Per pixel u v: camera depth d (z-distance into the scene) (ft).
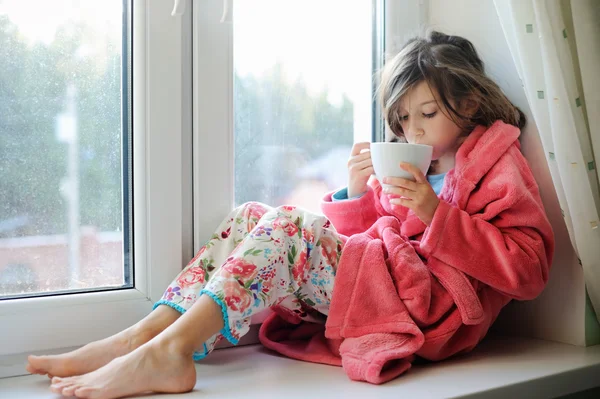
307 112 4.74
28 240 3.79
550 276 4.51
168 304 3.74
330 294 3.85
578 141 3.95
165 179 4.11
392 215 4.43
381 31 4.99
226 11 4.16
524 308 4.69
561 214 4.38
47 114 3.84
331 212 4.46
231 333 3.46
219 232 4.12
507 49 4.61
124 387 3.15
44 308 3.71
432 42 4.50
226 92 4.31
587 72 4.01
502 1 4.17
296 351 4.02
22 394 3.26
